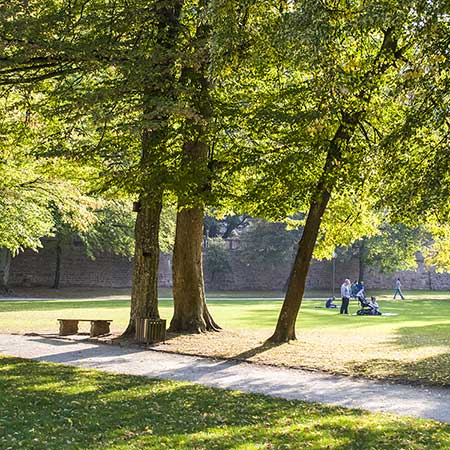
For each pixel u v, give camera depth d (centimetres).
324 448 673
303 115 1320
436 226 1770
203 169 1448
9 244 2200
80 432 730
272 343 1570
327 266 5606
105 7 1364
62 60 1300
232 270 5488
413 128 1068
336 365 1277
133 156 1576
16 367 1200
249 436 719
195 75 1398
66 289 4503
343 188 1539
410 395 1005
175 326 1777
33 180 2094
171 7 1387
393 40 1275
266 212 1485
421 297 4769
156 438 706
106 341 1605
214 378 1141
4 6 1250
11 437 698
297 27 910
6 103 1627
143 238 1689
